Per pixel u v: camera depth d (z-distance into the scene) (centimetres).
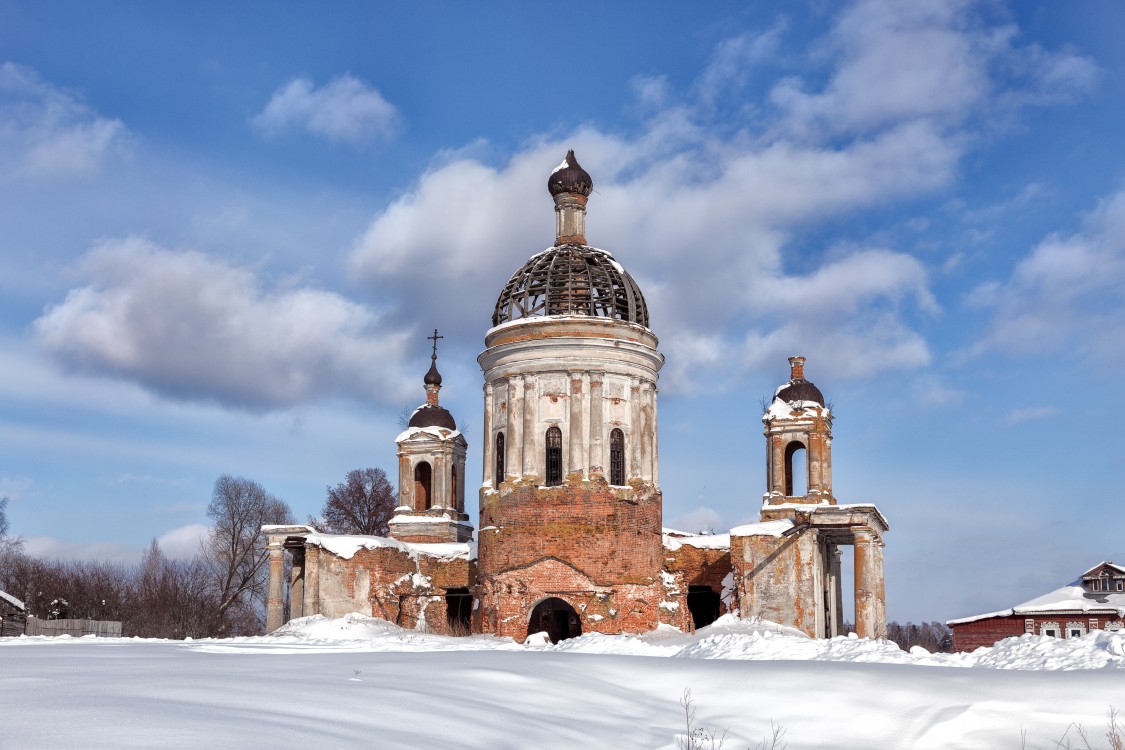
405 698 1850
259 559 8856
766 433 5553
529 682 2161
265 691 1817
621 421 5397
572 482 5244
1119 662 2509
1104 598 6862
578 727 1842
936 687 2167
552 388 5366
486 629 5269
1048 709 2022
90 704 1567
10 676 2005
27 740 1283
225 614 8656
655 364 5612
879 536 5497
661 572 5472
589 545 5191
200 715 1528
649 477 5441
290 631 5109
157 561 8881
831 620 5706
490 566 5328
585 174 5816
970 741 1905
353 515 9475
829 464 5522
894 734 1947
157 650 3262
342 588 5419
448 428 6881
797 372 5684
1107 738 1869
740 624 5050
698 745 1822
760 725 1995
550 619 5625
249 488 9075
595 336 5353
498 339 5497
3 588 8450
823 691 2162
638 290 5712
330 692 1848
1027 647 2783
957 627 6906
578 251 5675
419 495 6881
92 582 8956
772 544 5156
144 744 1301
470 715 1784
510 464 5350
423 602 5859
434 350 7181
